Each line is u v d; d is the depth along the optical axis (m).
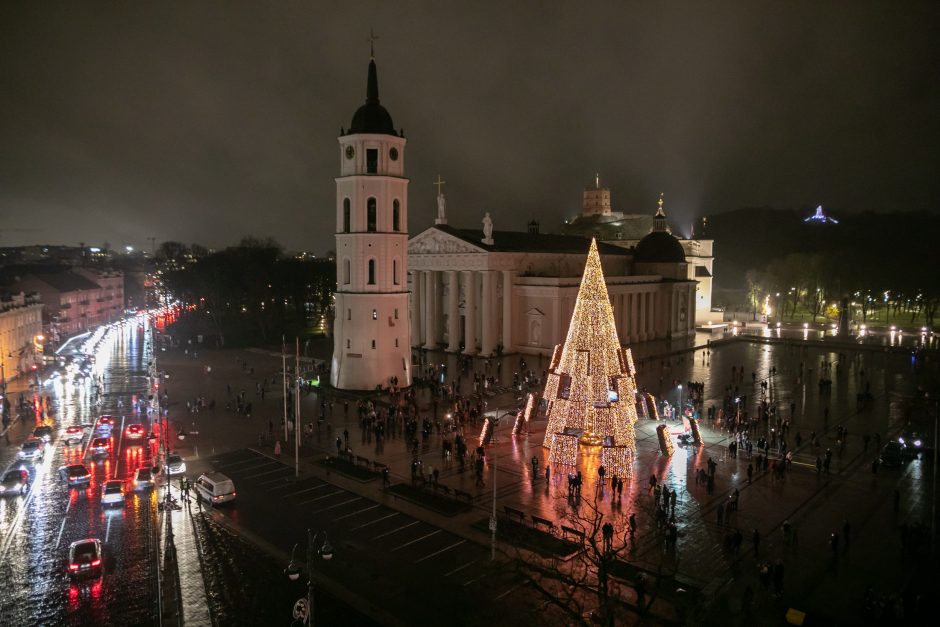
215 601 31.78
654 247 128.38
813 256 162.25
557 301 98.50
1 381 83.56
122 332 145.62
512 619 29.97
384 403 70.81
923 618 29.64
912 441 56.06
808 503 43.56
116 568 35.41
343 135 75.44
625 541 37.59
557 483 47.12
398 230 77.19
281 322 144.88
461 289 110.38
